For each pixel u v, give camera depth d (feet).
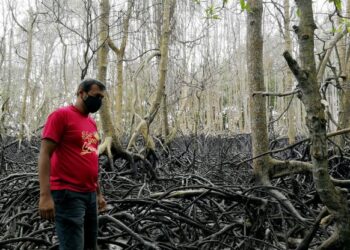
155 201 21.12
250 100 23.90
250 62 23.85
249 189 21.21
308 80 12.35
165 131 50.72
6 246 18.21
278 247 18.26
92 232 15.21
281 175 23.17
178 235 21.81
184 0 58.34
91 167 14.49
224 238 20.17
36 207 22.45
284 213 21.70
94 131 14.89
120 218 20.54
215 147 65.00
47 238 19.80
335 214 13.25
